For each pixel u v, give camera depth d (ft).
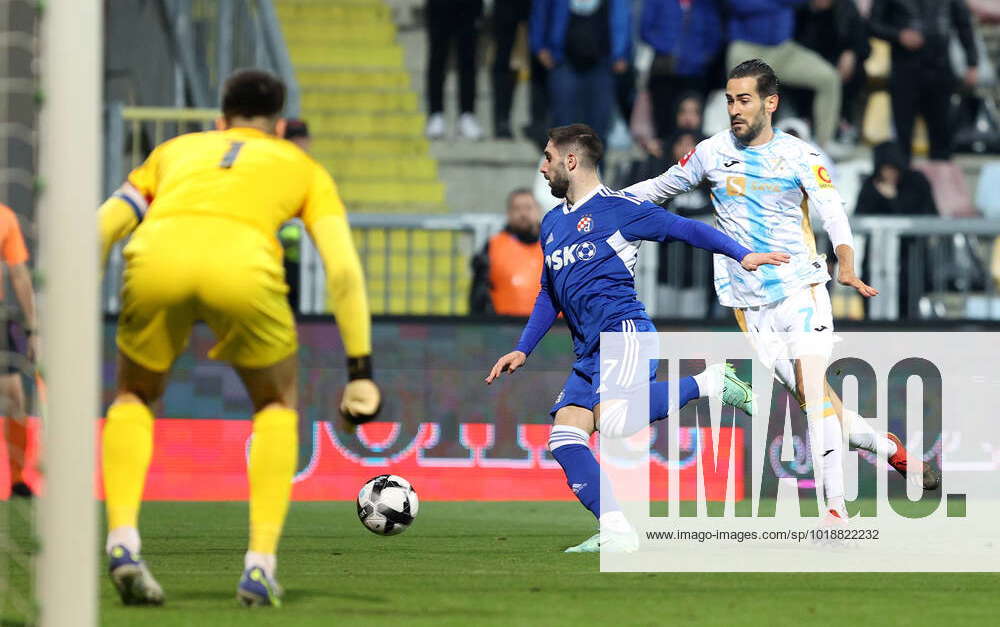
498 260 132.98
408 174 182.19
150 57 155.63
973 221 141.18
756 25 169.17
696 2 170.09
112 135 135.74
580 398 74.49
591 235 73.77
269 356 51.21
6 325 91.50
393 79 196.13
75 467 43.24
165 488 124.16
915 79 175.01
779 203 77.92
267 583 50.93
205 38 167.12
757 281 78.48
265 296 50.34
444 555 73.97
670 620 49.49
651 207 73.10
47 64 44.21
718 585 59.98
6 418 93.91
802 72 170.81
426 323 127.13
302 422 125.39
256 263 50.19
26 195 97.35
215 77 166.81
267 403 52.08
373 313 126.93
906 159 159.84
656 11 170.30
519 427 127.85
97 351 43.98
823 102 171.42
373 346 126.82
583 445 74.23
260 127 53.98
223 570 65.36
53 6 44.29
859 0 194.08
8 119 94.32
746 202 78.33
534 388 128.06
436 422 127.03
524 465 127.54
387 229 139.95
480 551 76.43
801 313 78.02
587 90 167.94
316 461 125.49
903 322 128.47
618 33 168.45
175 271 49.80
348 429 52.16
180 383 124.88
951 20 181.27
